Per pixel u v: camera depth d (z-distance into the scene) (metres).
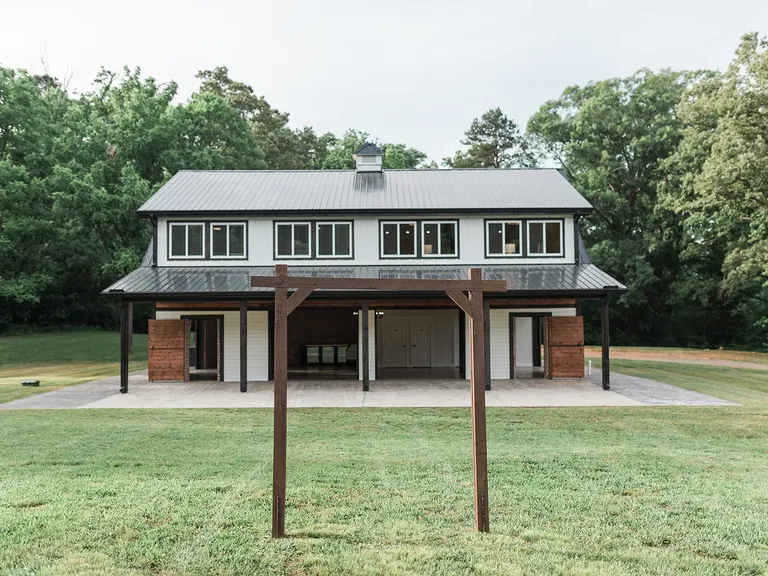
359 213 22.94
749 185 29.16
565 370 22.89
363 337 20.06
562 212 23.06
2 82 40.19
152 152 40.38
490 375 21.62
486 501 6.74
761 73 27.28
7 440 11.84
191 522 6.84
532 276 21.48
